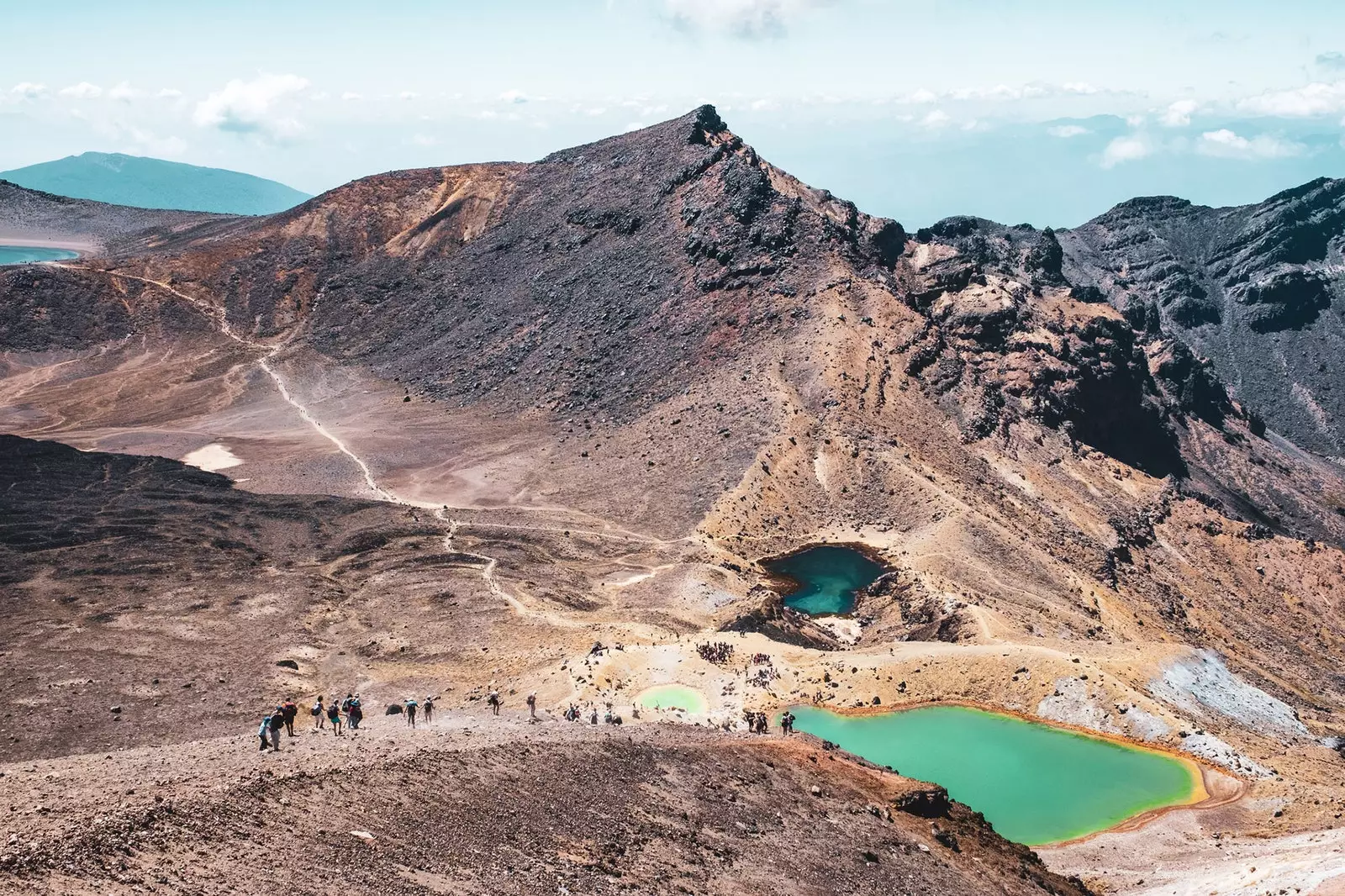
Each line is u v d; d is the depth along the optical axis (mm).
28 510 133250
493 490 166750
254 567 118312
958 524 146875
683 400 184875
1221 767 77375
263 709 78500
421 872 33969
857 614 127500
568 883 36125
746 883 40781
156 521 132000
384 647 95500
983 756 78188
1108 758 78188
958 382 194625
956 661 90000
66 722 74312
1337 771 80938
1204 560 190000
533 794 43438
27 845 28906
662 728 63125
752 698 83375
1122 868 63312
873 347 190000
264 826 34281
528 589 113500
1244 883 54438
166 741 71375
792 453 162000
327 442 193625
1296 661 160875
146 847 30672
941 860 51125
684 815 45969
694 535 143625
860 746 78438
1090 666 90250
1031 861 57719
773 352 188750
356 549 128750
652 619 106812
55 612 98812
